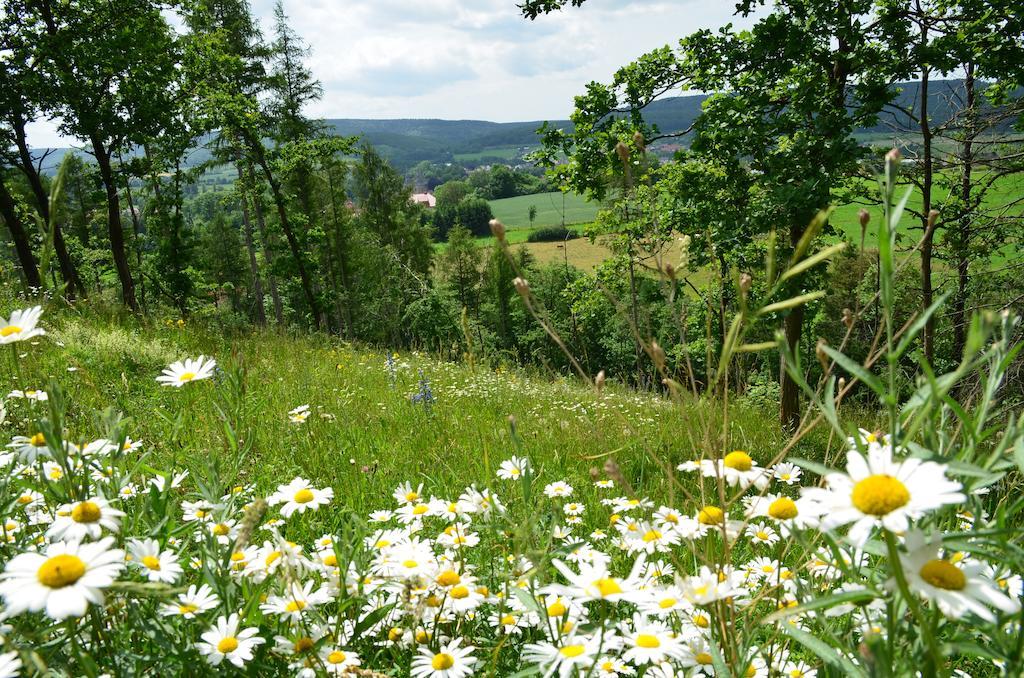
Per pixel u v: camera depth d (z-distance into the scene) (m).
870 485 0.91
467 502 2.12
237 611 1.72
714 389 1.37
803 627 1.57
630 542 2.04
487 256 64.25
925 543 0.94
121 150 19.20
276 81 30.38
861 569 1.31
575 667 1.41
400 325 42.16
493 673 1.62
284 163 28.06
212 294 46.22
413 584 1.85
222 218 63.25
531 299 1.35
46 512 2.06
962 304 10.70
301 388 6.46
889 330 1.00
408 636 1.80
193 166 26.73
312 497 2.39
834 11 7.78
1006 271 10.54
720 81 8.60
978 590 0.89
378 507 3.23
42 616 1.49
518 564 1.80
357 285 46.75
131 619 1.55
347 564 1.84
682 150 8.80
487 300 60.97
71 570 1.16
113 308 11.88
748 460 1.76
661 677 1.62
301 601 1.71
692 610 1.55
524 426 5.62
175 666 1.54
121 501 2.31
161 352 7.92
